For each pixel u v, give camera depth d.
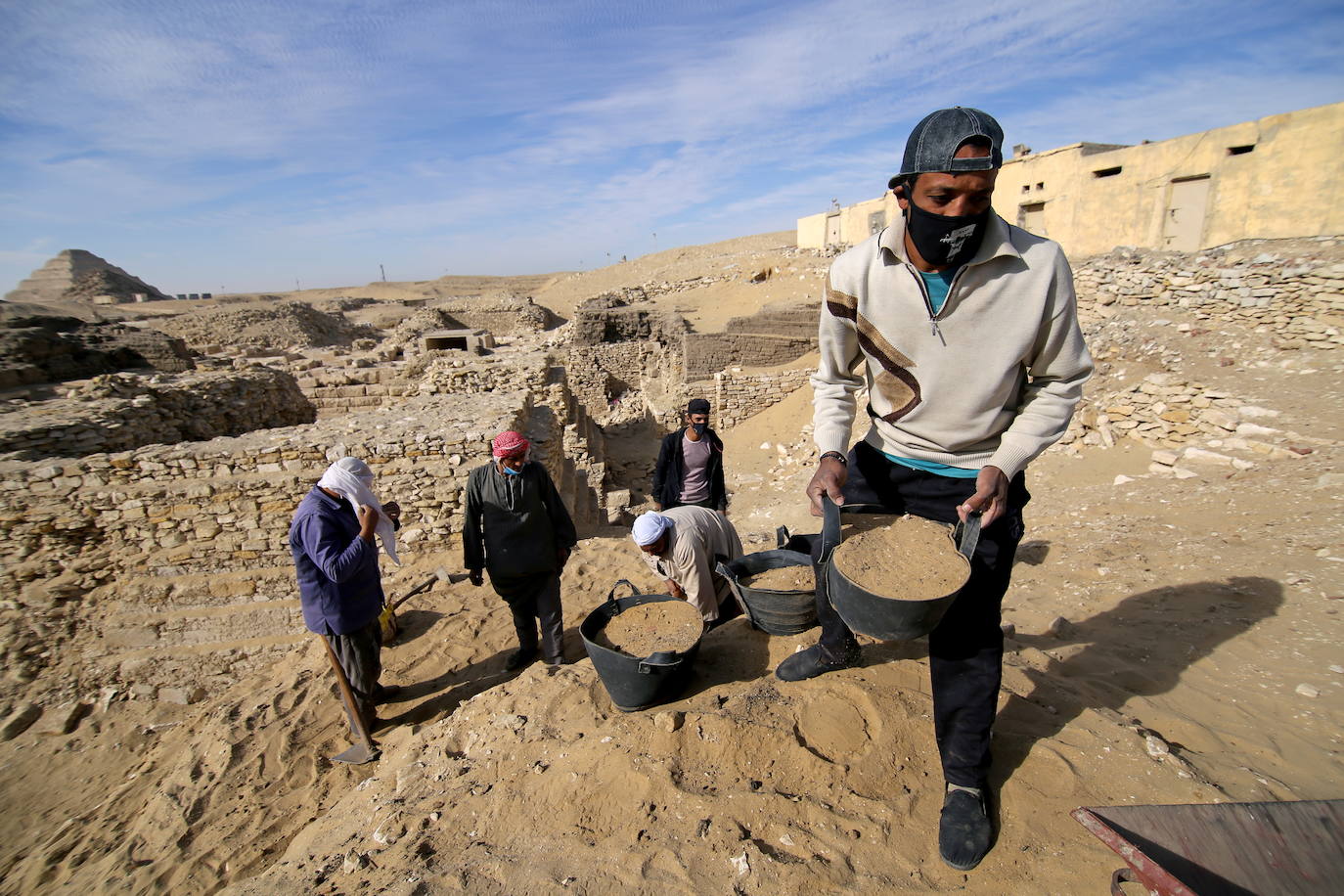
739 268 36.62
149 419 9.87
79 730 6.59
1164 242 12.78
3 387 12.32
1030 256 1.80
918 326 1.95
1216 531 5.24
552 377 16.20
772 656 3.31
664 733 2.69
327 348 30.78
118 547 7.24
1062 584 4.79
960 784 2.14
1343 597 3.66
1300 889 1.67
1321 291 8.52
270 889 2.44
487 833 2.46
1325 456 6.30
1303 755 2.48
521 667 5.05
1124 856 1.58
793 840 2.19
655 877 2.13
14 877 4.41
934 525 2.18
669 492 6.33
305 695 4.94
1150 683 3.12
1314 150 10.22
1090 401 9.54
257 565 7.39
